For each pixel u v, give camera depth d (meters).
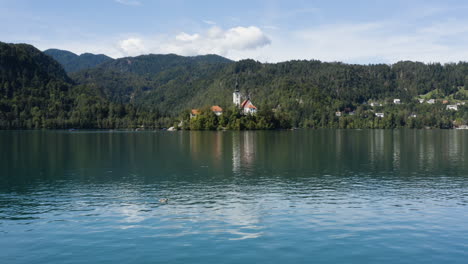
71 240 26.69
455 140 141.38
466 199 39.16
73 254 24.20
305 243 25.84
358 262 22.77
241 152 90.75
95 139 151.12
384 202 37.81
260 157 79.38
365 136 176.88
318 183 48.62
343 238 26.81
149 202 38.16
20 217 32.59
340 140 140.62
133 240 26.58
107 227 29.59
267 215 32.94
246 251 24.45
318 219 31.58
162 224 30.33
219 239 26.69
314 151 93.25
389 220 31.31
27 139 150.62
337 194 41.72
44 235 27.80
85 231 28.62
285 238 26.84
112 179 52.06
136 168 63.03
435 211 34.22
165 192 43.16
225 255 23.81
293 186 46.59
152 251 24.53
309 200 38.75
